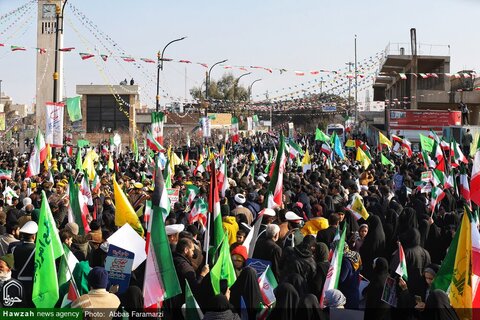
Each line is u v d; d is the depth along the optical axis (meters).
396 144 36.94
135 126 67.75
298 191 16.73
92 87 67.50
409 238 10.25
